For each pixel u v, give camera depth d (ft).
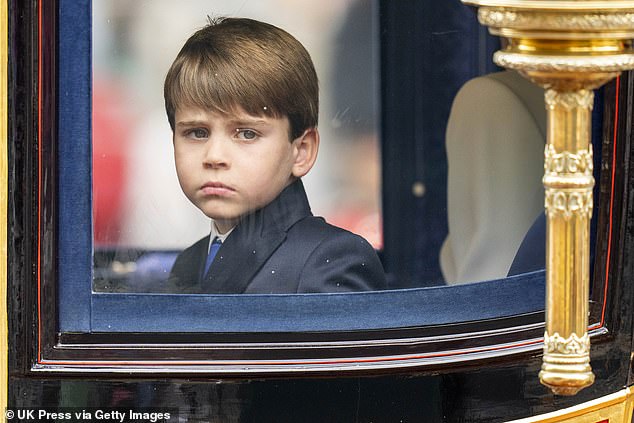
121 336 19.75
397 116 19.70
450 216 20.07
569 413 20.81
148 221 19.52
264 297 19.72
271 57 19.21
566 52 14.17
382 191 19.81
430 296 19.99
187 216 19.56
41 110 19.07
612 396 21.20
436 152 19.89
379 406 20.06
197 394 19.84
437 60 19.69
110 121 19.25
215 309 19.74
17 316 19.44
